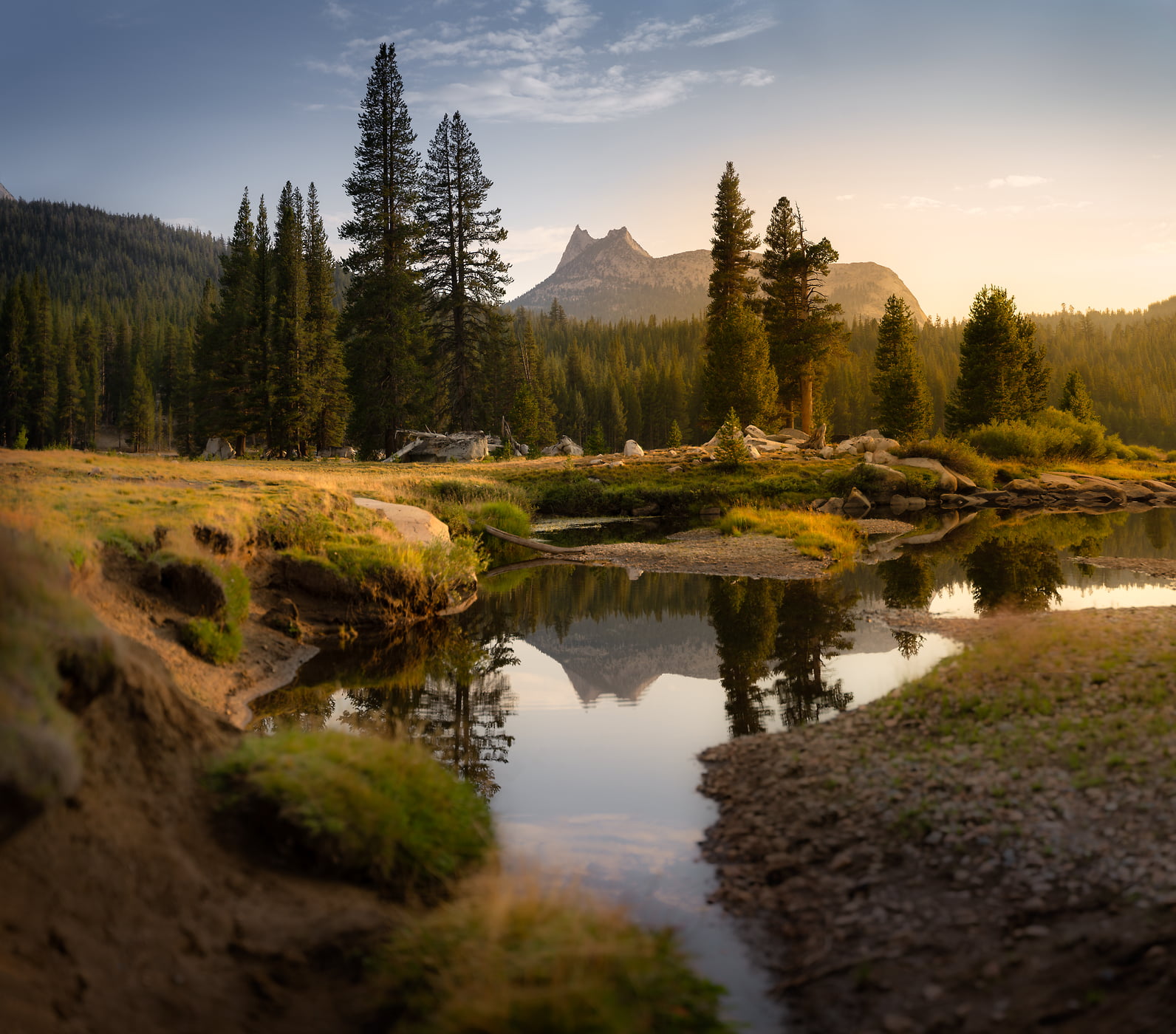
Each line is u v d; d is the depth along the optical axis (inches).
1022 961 192.1
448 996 175.9
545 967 181.9
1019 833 250.4
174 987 168.2
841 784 314.8
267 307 2586.1
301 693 508.4
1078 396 2886.3
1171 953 178.1
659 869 275.7
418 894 230.1
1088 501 1889.8
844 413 5477.4
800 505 1664.6
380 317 2068.2
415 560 733.9
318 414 2578.7
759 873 265.4
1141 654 393.1
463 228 2240.4
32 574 211.9
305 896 210.5
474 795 313.4
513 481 1710.1
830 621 692.1
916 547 1162.6
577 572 996.6
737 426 1920.5
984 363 2546.8
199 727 253.1
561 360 7052.2
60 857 179.2
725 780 353.1
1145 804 248.2
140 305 7755.9
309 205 3070.9
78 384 4367.6
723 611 757.3
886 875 245.8
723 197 2728.8
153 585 502.0
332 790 238.8
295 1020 170.9
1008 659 410.0
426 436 2107.5
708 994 195.5
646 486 1697.8
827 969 207.6
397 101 2108.8
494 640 660.1
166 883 192.9
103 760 209.9
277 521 689.0
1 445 3853.3
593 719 460.8
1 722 152.8
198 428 2972.4
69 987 154.2
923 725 357.7
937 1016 180.5
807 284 2741.1
